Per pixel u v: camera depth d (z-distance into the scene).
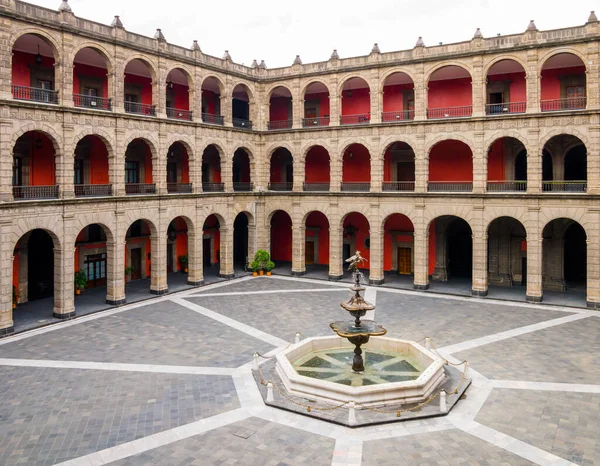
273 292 36.16
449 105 39.56
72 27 28.86
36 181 31.67
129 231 39.50
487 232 36.59
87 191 33.53
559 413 17.06
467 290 36.38
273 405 17.58
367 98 42.78
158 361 22.22
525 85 36.66
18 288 31.80
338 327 20.03
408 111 39.06
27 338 25.53
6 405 17.86
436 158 40.41
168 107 40.16
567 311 30.70
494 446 15.00
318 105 45.12
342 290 36.84
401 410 17.03
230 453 14.70
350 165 44.69
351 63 39.06
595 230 31.05
